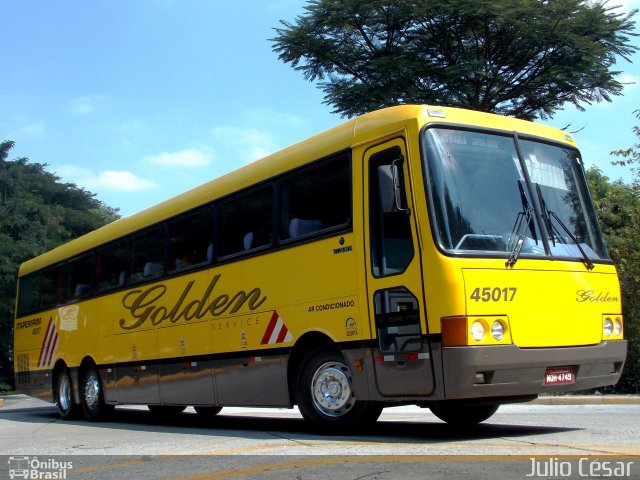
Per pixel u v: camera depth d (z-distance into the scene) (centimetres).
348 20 2327
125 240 1411
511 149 870
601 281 876
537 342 791
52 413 1875
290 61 2477
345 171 895
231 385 1060
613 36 2266
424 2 2241
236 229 1084
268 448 794
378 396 823
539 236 838
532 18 2231
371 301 836
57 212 5000
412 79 2381
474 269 768
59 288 1681
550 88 2400
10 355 4297
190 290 1177
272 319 983
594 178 2866
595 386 851
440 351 753
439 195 791
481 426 1002
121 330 1384
